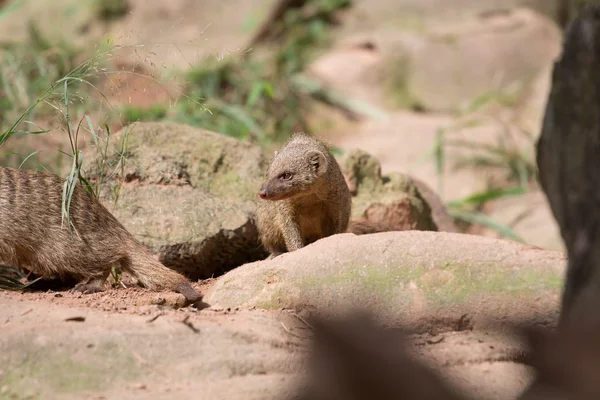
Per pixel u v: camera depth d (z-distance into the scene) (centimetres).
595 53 550
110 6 2781
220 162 1138
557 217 575
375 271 751
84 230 905
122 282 980
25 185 899
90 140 1113
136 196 1053
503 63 2517
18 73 1605
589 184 534
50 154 1375
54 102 1030
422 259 752
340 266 762
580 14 573
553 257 749
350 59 2586
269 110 2164
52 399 568
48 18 2794
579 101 556
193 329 655
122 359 609
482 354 643
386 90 2538
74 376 590
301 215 1054
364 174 1250
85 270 905
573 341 382
